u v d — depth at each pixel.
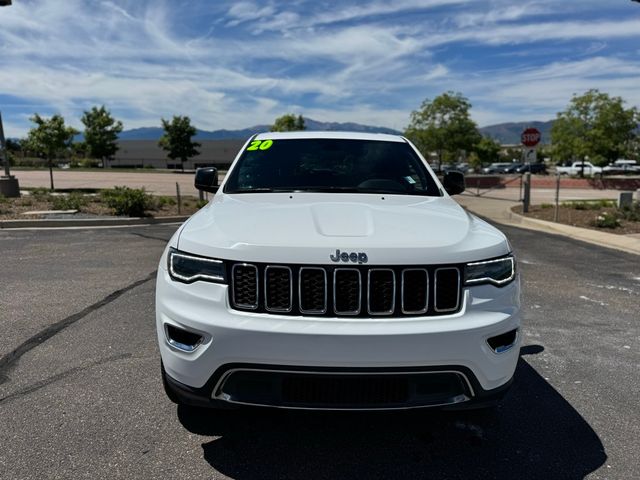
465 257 2.50
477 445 2.83
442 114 29.86
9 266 6.95
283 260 2.41
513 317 2.57
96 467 2.55
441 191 3.77
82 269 6.78
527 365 3.91
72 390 3.35
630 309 5.38
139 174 36.31
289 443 2.81
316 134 4.41
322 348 2.32
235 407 2.46
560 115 31.08
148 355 3.92
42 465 2.55
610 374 3.76
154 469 2.55
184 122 50.91
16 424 2.93
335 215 2.89
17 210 12.96
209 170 4.28
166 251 2.79
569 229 11.21
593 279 6.69
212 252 2.49
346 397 2.40
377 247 2.44
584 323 4.91
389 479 2.53
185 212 13.73
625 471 2.60
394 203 3.30
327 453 2.73
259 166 3.93
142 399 3.24
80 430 2.88
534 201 20.12
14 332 4.38
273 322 2.37
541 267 7.42
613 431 2.99
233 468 2.59
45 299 5.37
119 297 5.46
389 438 2.88
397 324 2.38
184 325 2.46
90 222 11.39
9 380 3.49
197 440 2.81
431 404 2.42
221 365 2.39
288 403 2.40
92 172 38.69
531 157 14.66
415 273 2.45
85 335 4.33
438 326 2.38
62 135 20.27
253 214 2.93
